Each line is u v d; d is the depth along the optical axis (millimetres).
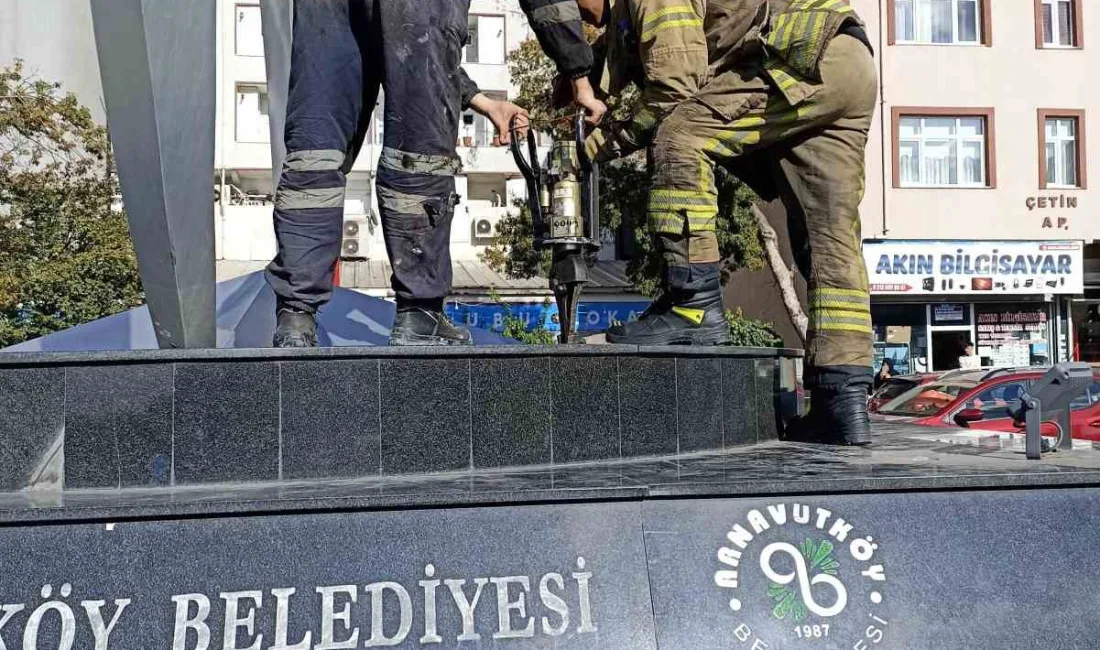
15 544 2145
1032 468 2758
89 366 2625
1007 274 21375
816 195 3740
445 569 2258
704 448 3480
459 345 3029
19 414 2604
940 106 21375
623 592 2309
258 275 7066
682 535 2389
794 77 3594
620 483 2498
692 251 3822
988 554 2484
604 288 23219
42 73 15125
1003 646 2391
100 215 15883
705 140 3742
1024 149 21516
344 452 2736
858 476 2574
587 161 3768
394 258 3348
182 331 3150
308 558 2223
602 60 4133
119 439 2617
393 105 3293
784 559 2402
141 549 2176
